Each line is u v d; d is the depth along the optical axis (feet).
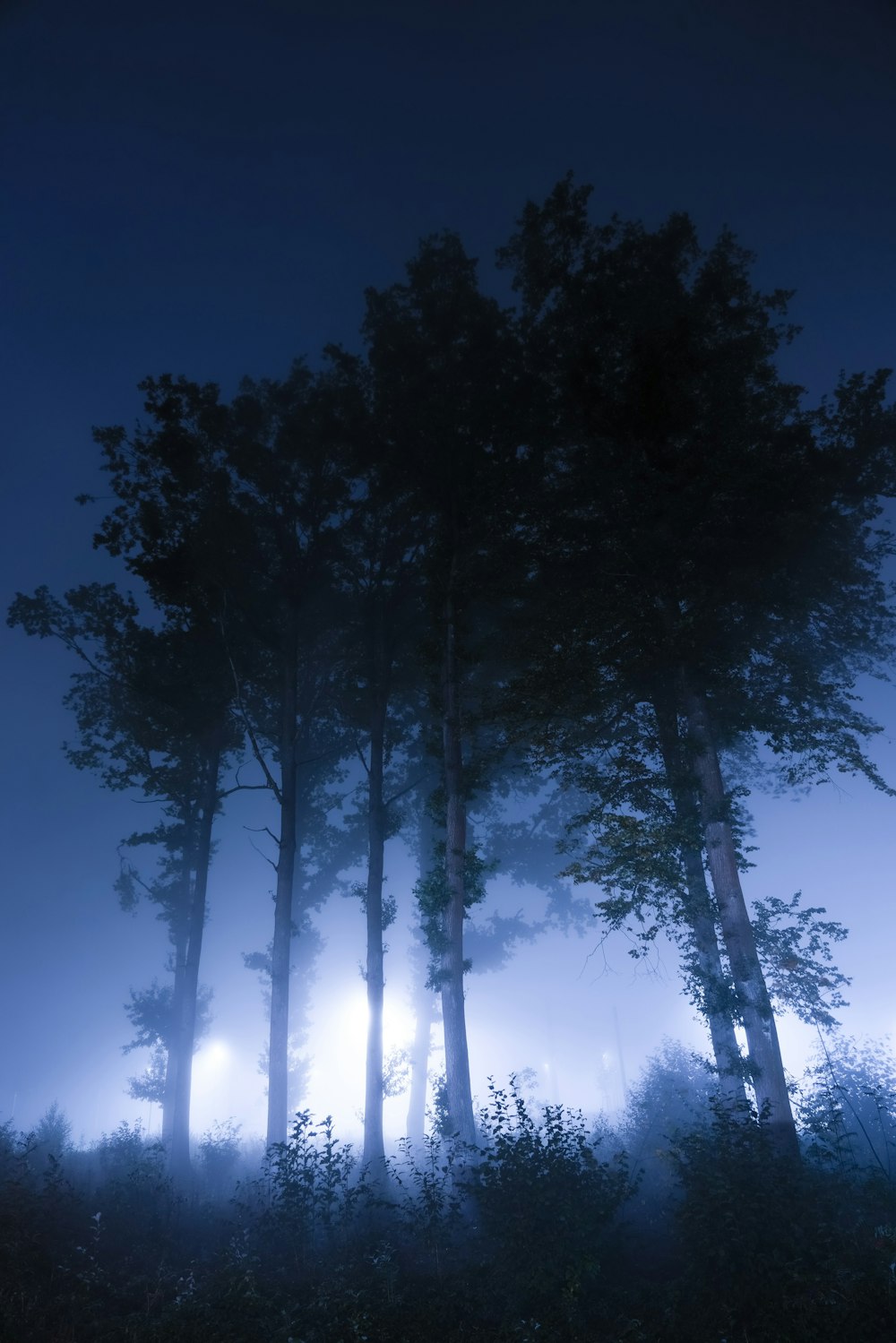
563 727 71.77
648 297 73.87
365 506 98.27
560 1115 45.91
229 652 89.86
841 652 72.54
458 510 87.51
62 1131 86.43
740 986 57.36
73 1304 35.42
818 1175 43.78
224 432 91.50
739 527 66.39
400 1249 45.44
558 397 81.30
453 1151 54.85
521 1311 35.58
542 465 84.43
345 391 93.50
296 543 96.78
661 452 72.69
